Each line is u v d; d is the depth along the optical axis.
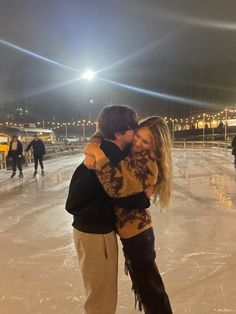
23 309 3.54
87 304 2.61
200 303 3.57
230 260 4.71
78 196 2.54
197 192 10.20
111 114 2.56
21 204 9.17
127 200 2.51
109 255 2.56
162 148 2.61
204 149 36.56
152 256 2.65
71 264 4.70
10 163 18.75
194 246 5.32
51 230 6.46
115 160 2.46
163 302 2.65
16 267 4.63
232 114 53.72
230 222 6.72
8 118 68.12
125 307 3.53
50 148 29.23
